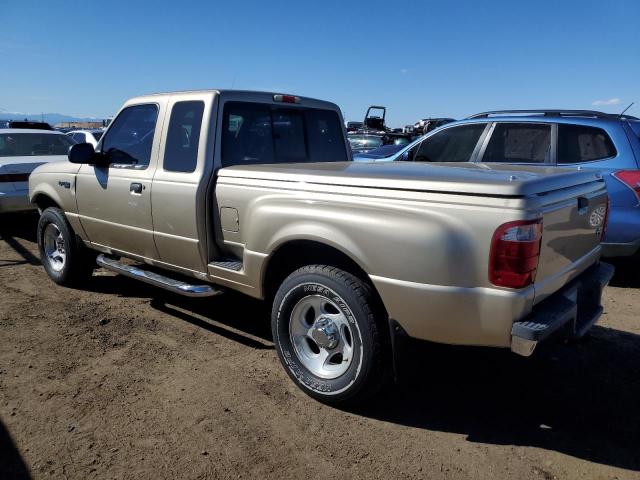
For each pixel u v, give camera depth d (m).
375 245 2.91
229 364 3.86
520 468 2.75
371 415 3.23
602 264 3.71
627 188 5.28
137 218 4.41
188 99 4.09
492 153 6.11
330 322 3.26
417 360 3.20
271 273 3.64
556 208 2.81
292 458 2.80
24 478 2.60
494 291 2.61
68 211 5.22
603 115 5.73
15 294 5.36
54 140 9.38
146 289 5.59
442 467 2.75
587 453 2.88
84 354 3.98
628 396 3.51
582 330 3.11
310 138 4.82
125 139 4.63
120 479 2.61
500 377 3.75
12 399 3.32
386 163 4.11
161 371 3.73
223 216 3.83
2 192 7.72
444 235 2.69
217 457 2.79
